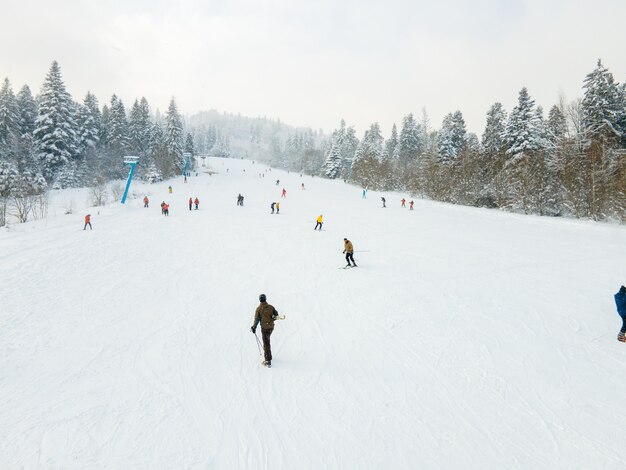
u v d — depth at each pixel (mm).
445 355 8133
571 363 7723
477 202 45938
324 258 17719
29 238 20297
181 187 57219
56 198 44656
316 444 5469
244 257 17938
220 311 11039
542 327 9508
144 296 12297
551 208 37562
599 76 38031
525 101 42531
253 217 31234
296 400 6551
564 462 5090
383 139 115125
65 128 55125
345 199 48125
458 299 11672
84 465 4965
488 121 53750
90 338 9031
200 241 21562
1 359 7859
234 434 5664
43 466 4926
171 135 74062
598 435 5602
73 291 12484
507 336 9008
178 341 8938
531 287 12883
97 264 15914
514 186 39719
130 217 29094
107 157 65750
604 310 10656
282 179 80375
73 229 23453
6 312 10352
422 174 55562
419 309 10867
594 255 17922
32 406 6258
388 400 6547
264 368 7676
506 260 16891
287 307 11352
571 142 38656
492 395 6652
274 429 5785
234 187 59219
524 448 5363
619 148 36469
